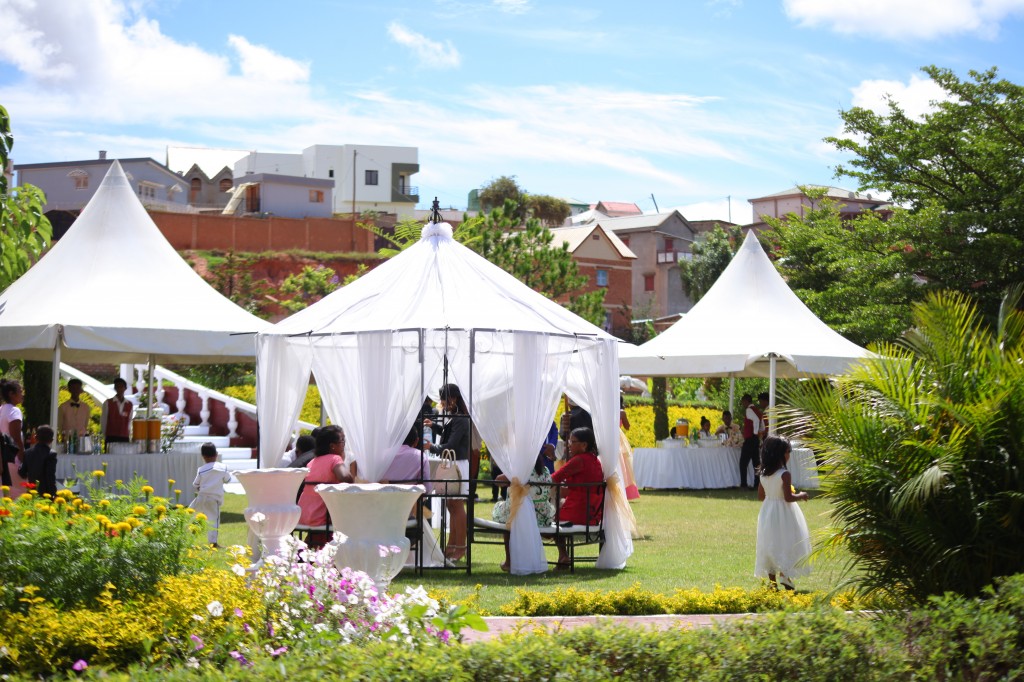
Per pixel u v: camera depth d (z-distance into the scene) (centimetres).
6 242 1427
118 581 534
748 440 1972
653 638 462
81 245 1426
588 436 1055
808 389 730
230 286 3847
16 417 1148
